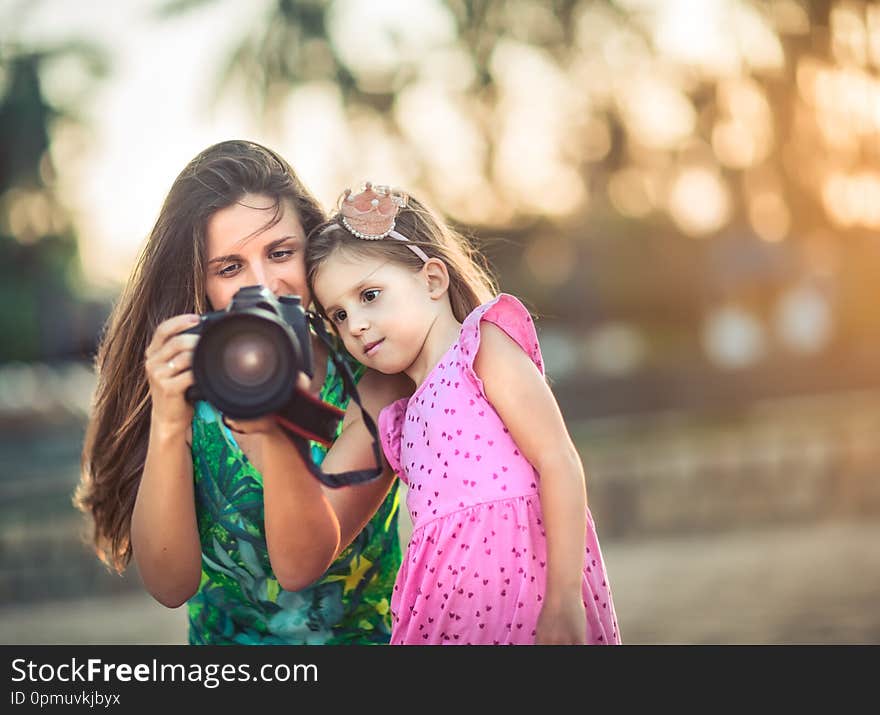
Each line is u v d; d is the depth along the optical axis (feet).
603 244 153.99
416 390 14.05
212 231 13.98
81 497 16.11
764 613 43.32
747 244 157.28
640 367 145.38
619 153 125.29
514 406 13.00
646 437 102.06
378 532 14.82
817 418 106.22
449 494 13.12
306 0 102.53
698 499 76.28
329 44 103.14
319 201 15.05
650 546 69.77
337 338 14.90
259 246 13.98
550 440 12.85
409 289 13.93
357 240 13.92
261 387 10.89
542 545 13.06
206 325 10.87
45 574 63.87
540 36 111.14
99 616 57.06
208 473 13.97
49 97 146.72
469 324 13.37
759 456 80.38
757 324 155.33
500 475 13.06
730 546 66.64
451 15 106.63
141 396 14.94
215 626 15.12
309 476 12.21
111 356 15.10
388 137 106.01
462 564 12.89
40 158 152.87
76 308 188.75
